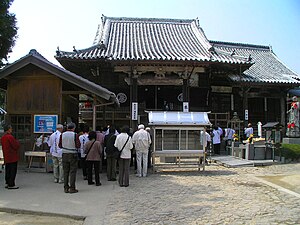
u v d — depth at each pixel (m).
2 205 7.57
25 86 13.79
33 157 13.20
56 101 13.58
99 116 22.88
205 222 6.48
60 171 10.46
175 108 23.06
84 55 20.73
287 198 8.61
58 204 7.75
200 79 23.75
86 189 9.64
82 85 12.85
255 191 9.48
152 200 8.28
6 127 9.72
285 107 27.27
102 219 6.62
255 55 31.64
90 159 10.23
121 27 29.12
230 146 19.66
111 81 22.67
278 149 16.58
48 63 12.88
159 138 13.35
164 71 20.55
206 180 11.41
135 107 20.30
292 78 25.81
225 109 25.95
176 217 6.81
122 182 10.20
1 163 15.69
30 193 8.93
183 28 29.77
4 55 13.03
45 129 13.49
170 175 12.59
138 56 19.66
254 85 24.17
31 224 6.44
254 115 26.88
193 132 13.55
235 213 7.14
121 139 10.26
